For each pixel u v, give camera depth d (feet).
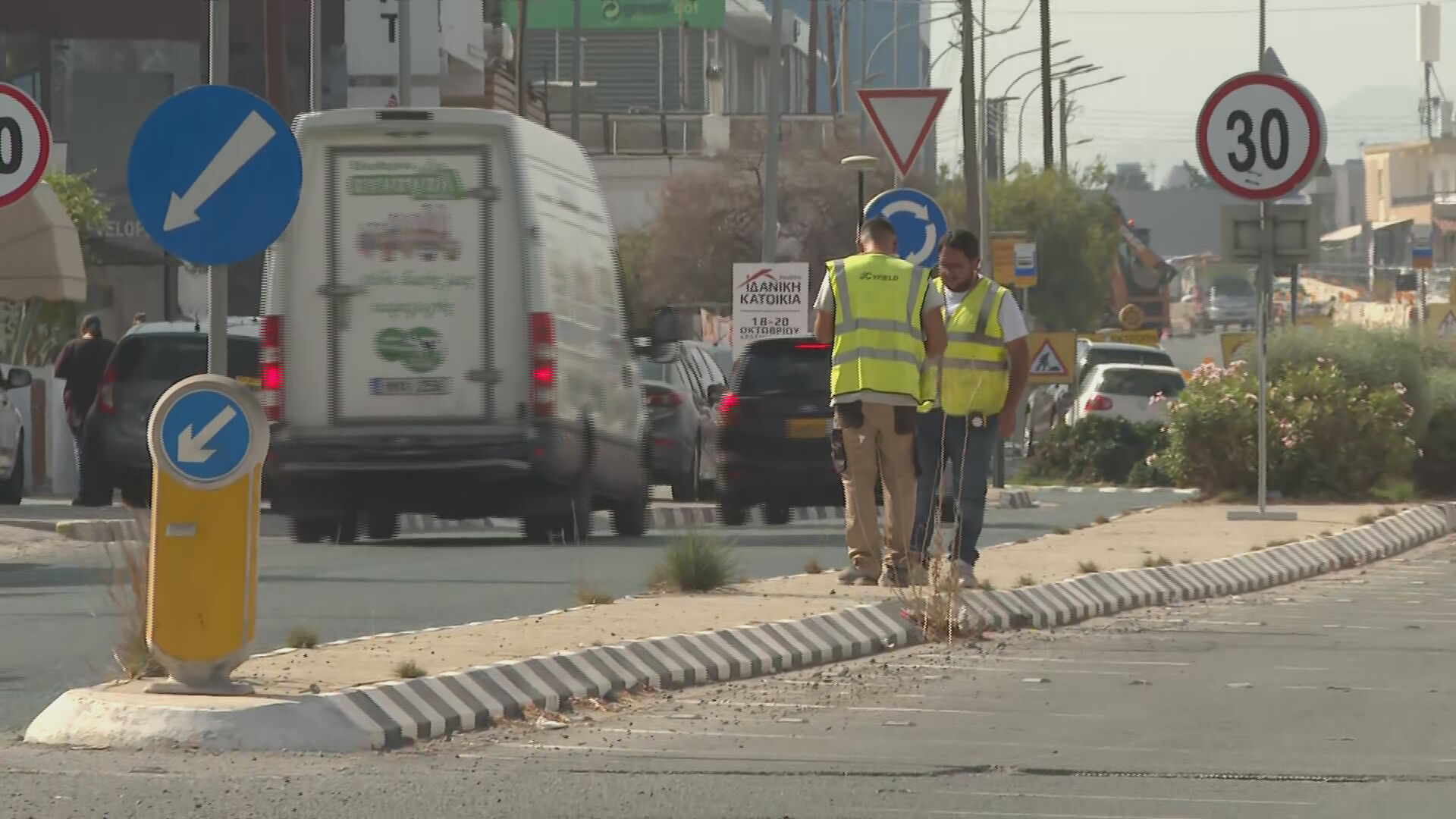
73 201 525.75
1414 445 335.47
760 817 94.58
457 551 246.88
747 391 299.38
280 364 244.63
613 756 111.34
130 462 313.53
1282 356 344.08
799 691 137.69
